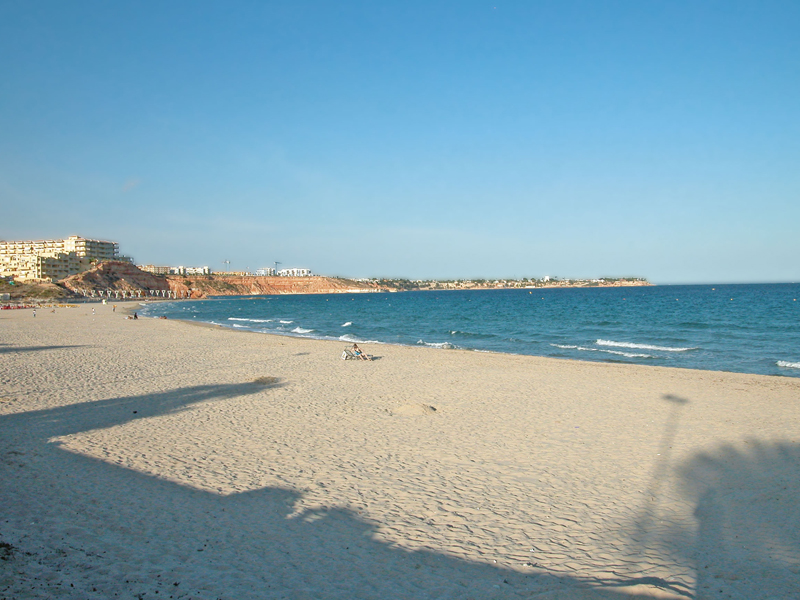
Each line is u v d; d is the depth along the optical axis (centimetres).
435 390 1519
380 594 472
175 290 18138
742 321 4334
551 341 3262
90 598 440
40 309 7794
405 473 814
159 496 701
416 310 7675
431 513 666
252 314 7312
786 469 832
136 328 4050
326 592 473
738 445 968
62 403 1293
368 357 2222
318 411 1238
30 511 634
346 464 854
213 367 1964
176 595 455
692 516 662
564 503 704
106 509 650
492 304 9094
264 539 581
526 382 1661
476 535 605
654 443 985
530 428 1091
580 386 1591
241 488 739
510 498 719
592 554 560
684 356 2484
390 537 595
